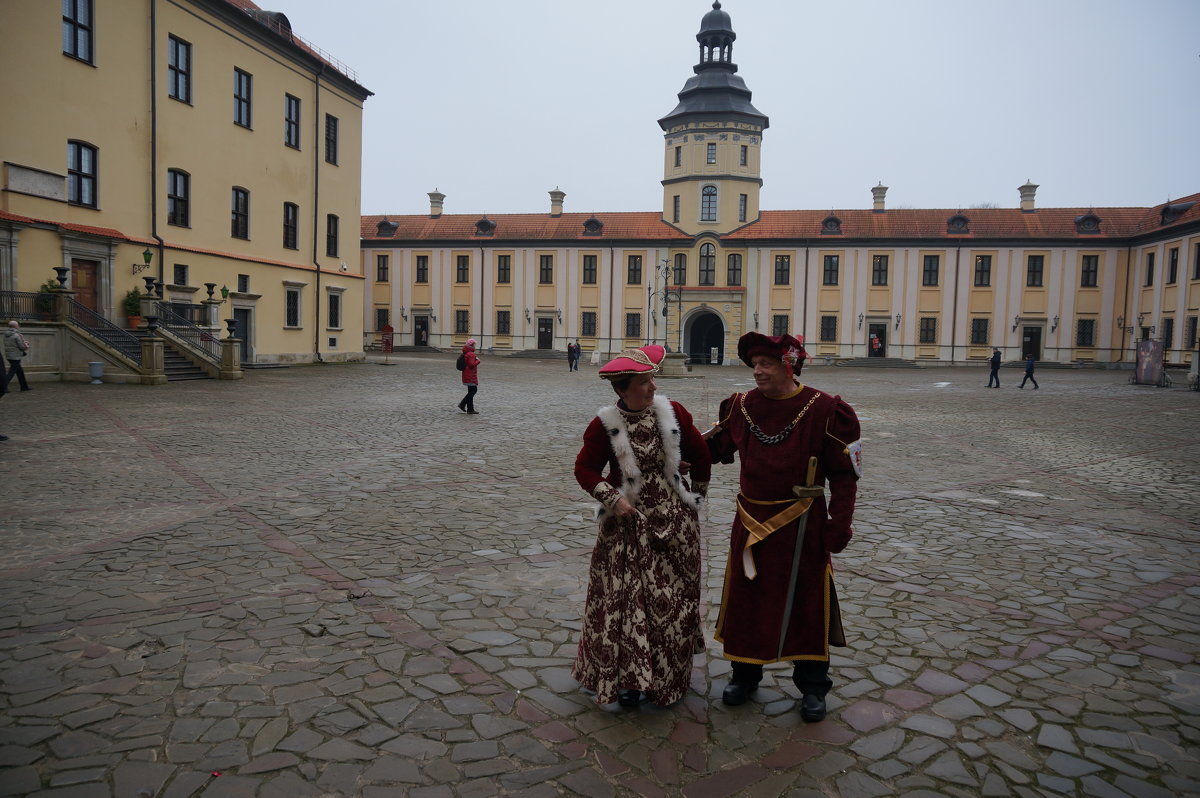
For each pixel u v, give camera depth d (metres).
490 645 4.10
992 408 19.69
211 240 28.66
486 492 8.09
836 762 3.00
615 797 2.75
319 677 3.68
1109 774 2.92
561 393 22.12
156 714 3.29
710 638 4.31
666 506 3.36
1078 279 49.06
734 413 3.46
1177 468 10.32
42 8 21.72
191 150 27.50
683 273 53.78
